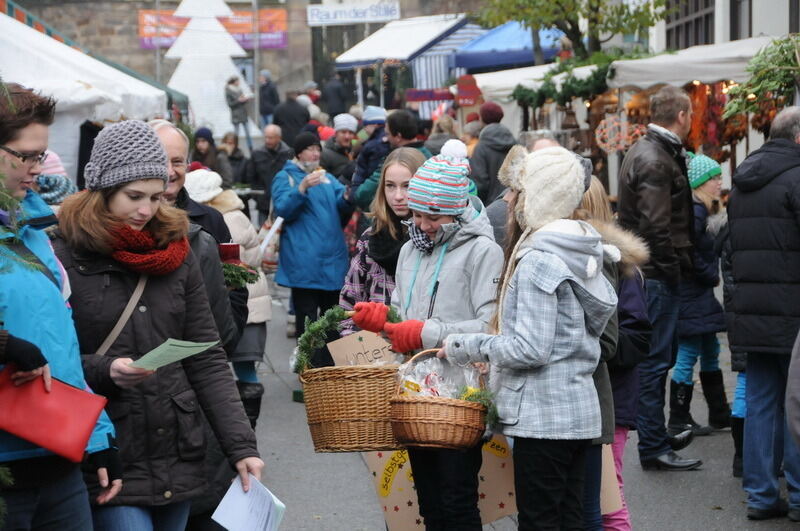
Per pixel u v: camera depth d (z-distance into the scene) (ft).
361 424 16.46
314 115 75.82
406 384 16.22
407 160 21.11
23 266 11.99
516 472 16.02
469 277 17.74
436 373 16.39
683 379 29.58
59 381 12.16
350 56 105.50
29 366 11.67
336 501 25.53
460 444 15.80
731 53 40.45
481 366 16.70
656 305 26.76
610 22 65.41
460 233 17.78
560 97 55.62
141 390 14.01
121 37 138.62
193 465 14.35
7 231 12.25
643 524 23.54
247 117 114.32
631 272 18.81
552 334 15.49
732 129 45.37
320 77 146.30
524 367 15.57
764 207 22.43
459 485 16.92
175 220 14.39
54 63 39.65
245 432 14.65
